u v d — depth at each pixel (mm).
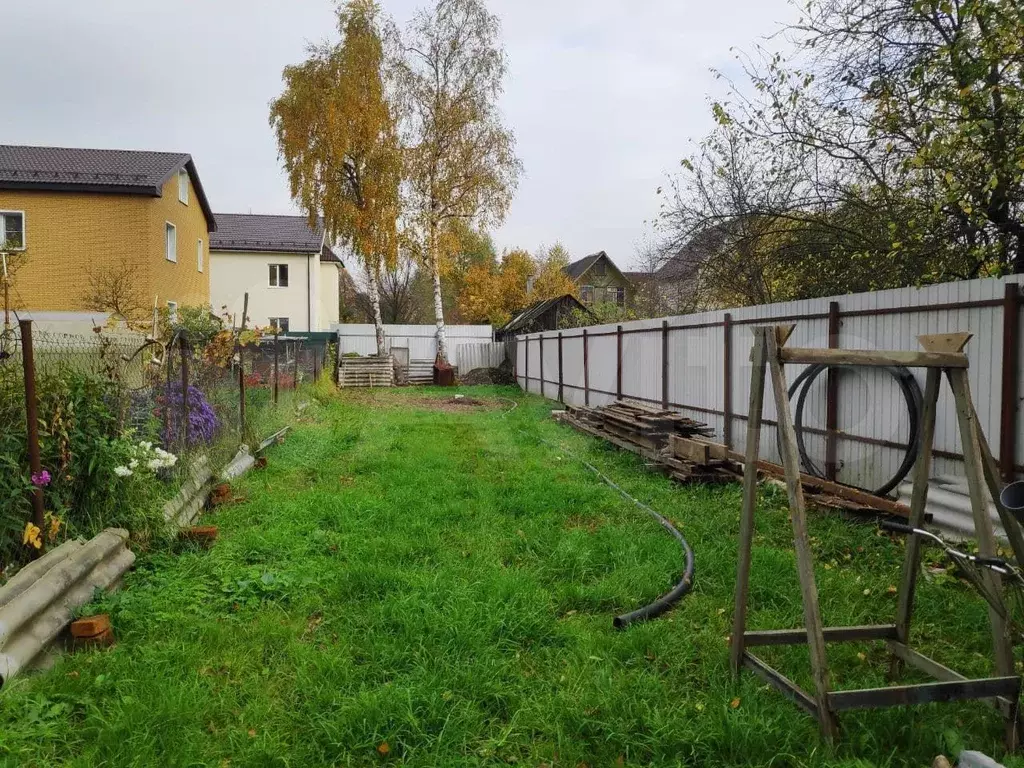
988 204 6023
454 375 25703
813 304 6680
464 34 22875
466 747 2617
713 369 8773
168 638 3438
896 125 6734
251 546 4875
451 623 3537
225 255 30078
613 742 2621
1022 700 2686
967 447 2609
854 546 4891
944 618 3658
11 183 17500
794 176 8719
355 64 21969
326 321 36625
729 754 2533
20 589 3172
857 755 2496
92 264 18188
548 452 9547
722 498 6496
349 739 2621
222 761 2543
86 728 2639
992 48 5266
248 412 9320
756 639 3051
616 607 3984
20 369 4148
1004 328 4543
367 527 5500
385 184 22562
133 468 4688
